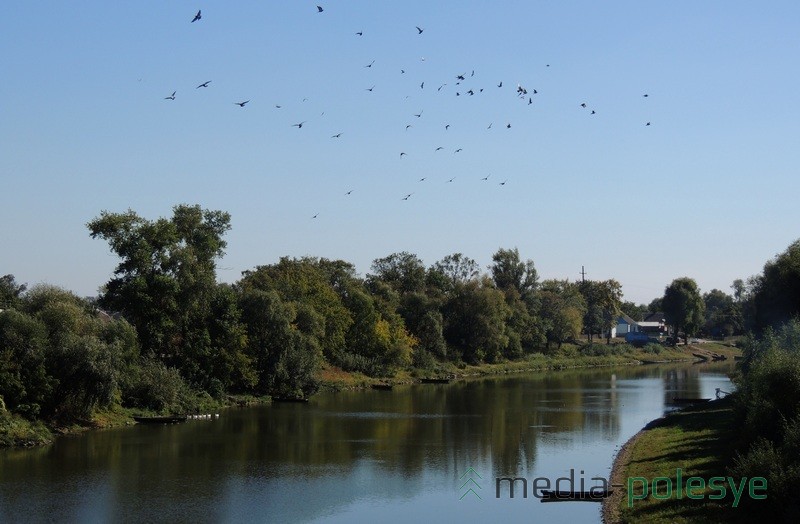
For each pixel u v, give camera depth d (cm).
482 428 7006
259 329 9356
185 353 8431
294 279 11725
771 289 7956
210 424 7206
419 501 4422
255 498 4462
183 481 4850
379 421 7488
